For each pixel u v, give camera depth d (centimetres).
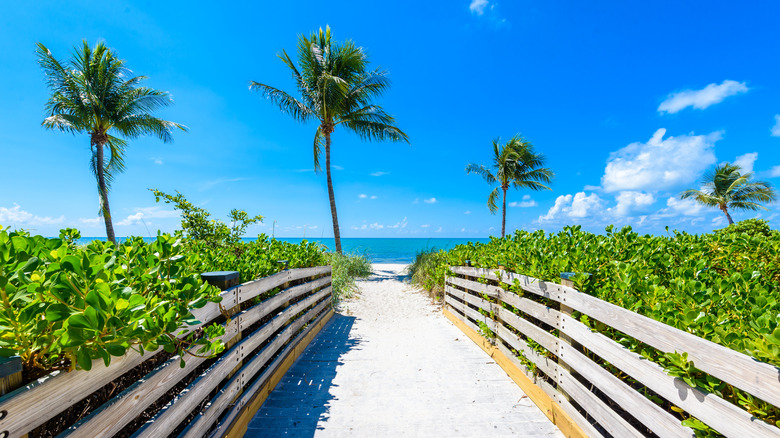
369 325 540
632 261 243
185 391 160
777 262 234
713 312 150
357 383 303
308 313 429
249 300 263
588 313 195
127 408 124
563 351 223
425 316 606
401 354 384
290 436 221
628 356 162
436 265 754
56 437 96
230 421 205
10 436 82
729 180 2323
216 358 198
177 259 166
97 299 102
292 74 1355
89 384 112
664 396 140
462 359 366
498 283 363
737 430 109
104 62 1363
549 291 246
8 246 105
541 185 1998
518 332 313
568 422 214
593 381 190
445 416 246
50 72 1241
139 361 140
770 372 100
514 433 224
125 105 1396
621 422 167
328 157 1361
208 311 187
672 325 148
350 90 1332
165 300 143
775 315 121
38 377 98
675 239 317
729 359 113
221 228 513
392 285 993
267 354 277
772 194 2109
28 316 96
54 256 121
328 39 1352
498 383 304
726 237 285
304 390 288
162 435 140
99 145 1377
